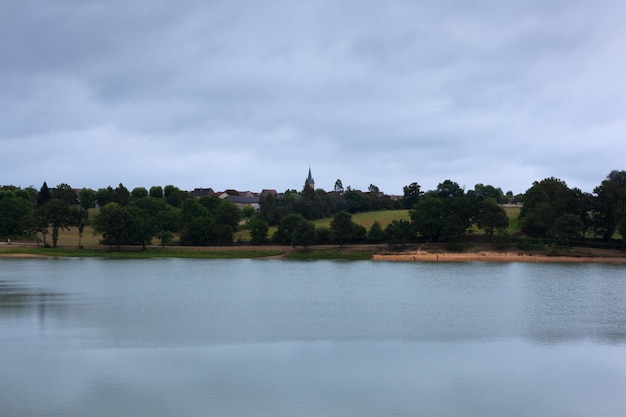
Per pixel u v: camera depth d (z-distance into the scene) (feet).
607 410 141.49
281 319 249.75
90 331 220.43
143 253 584.81
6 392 148.97
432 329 228.22
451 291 346.54
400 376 164.25
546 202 604.49
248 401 144.46
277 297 318.86
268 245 619.26
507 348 197.06
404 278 416.26
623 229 541.34
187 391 150.51
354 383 158.10
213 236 626.64
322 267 498.69
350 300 307.99
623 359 183.62
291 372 166.81
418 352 190.29
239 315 259.60
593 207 568.82
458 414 138.00
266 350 191.62
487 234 610.24
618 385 158.30
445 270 471.62
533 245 570.87
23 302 291.38
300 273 450.71
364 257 561.84
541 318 254.68
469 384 158.20
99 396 146.82
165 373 165.07
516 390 153.99
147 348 193.06
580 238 588.09
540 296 325.21
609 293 338.54
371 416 136.46
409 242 606.55
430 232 584.40
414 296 324.39
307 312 269.03
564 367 174.29
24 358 179.52
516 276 427.74
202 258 570.46
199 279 408.05
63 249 589.32
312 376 163.32
